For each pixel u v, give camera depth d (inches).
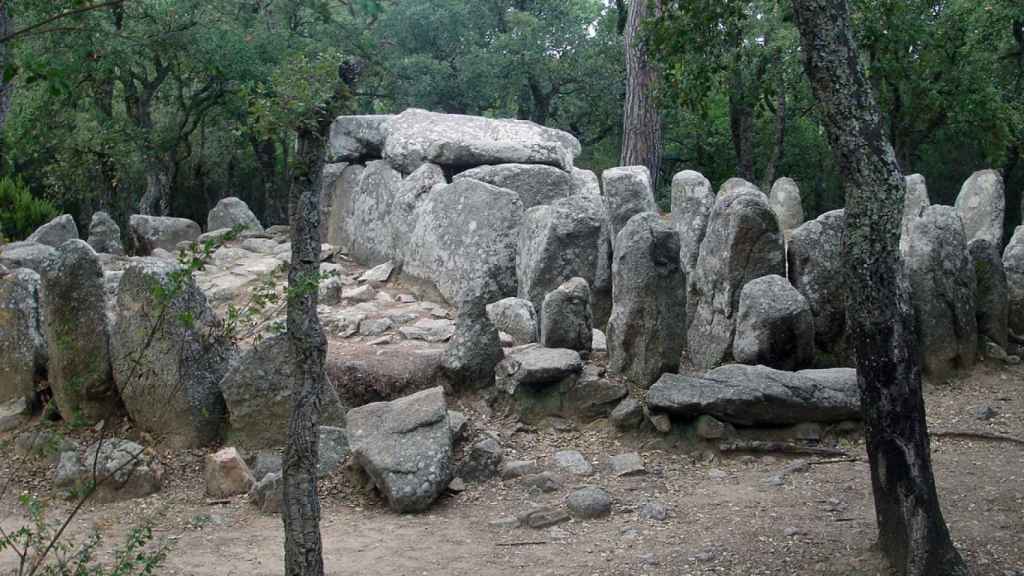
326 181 644.1
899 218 221.9
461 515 293.7
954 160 1159.6
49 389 370.6
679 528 269.3
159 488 318.7
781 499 286.4
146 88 947.3
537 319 418.0
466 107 1214.9
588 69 1152.2
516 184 527.8
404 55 1218.6
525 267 448.5
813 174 1213.1
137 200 1158.3
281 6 904.3
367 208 584.1
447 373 366.3
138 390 347.9
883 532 227.8
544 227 441.1
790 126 1165.1
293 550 193.5
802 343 355.9
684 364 391.2
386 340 417.7
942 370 374.3
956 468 302.0
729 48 337.1
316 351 195.9
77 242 357.1
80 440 343.6
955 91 887.1
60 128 943.7
